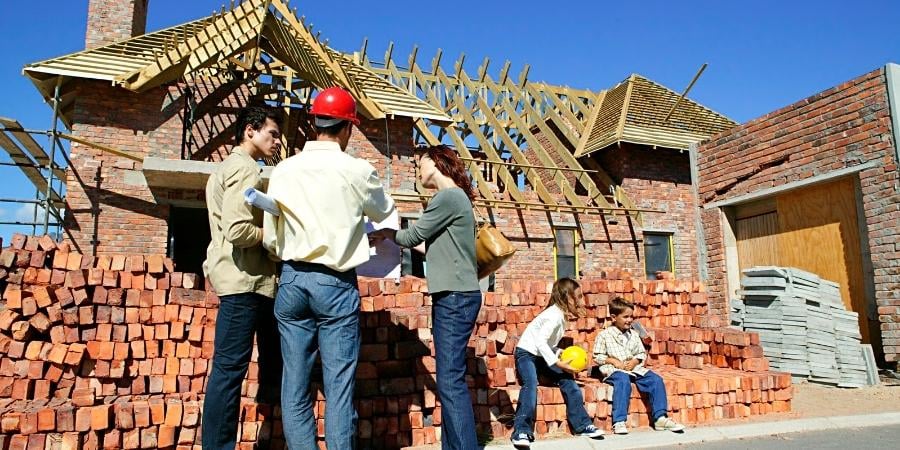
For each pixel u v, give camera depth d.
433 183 3.91
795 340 8.29
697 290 7.58
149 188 9.69
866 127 9.13
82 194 9.38
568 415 5.04
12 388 4.33
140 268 4.88
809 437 5.16
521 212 13.41
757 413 5.91
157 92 10.03
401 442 4.74
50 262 4.91
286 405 3.03
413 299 5.86
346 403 3.03
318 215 3.06
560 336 5.27
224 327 3.35
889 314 8.62
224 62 10.63
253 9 9.52
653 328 7.13
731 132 11.70
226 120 10.70
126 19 11.30
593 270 13.67
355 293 3.19
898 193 8.60
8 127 8.71
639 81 16.30
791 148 10.41
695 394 5.63
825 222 9.96
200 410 4.24
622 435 5.00
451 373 3.51
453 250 3.61
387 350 4.96
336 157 3.19
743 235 11.65
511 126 16.56
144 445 4.08
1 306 4.65
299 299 3.06
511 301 6.42
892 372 8.48
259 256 3.45
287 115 10.98
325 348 3.09
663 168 14.73
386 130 11.53
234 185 3.21
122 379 4.65
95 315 4.69
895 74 8.86
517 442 4.61
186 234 14.20
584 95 17.45
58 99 9.32
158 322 4.80
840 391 7.65
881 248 8.78
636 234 14.19
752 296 8.95
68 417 3.93
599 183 15.24
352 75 11.29
